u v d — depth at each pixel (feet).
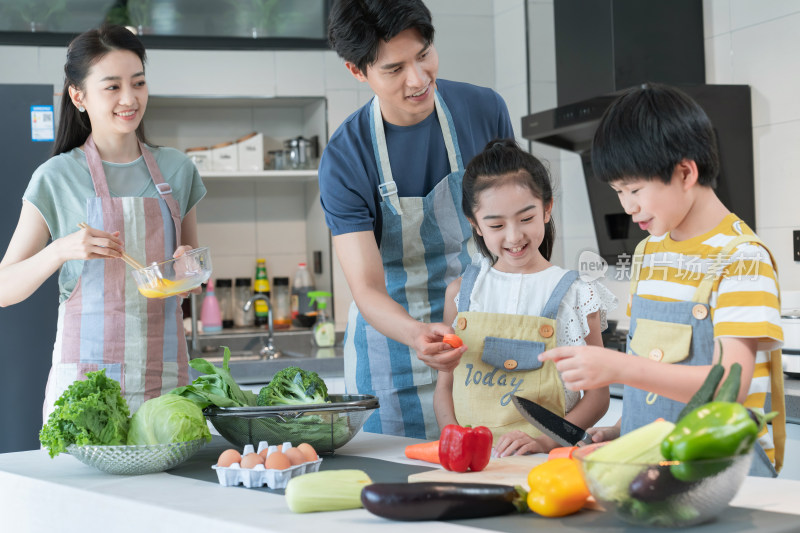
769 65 9.32
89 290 6.59
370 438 5.28
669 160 4.05
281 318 13.65
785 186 9.16
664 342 4.53
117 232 5.98
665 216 4.19
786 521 3.11
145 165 6.93
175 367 6.89
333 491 3.48
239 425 4.59
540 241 5.33
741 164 9.47
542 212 5.30
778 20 9.18
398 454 4.70
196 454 4.90
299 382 4.91
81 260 6.57
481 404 5.30
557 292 5.48
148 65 12.38
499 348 5.31
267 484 4.00
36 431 9.50
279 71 12.82
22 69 11.89
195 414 4.43
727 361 4.05
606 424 8.30
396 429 6.22
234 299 13.53
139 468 4.30
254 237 13.97
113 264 6.61
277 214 14.06
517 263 5.41
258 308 13.42
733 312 4.17
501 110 6.52
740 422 2.89
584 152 11.00
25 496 4.31
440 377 5.67
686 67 10.19
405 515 3.26
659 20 10.11
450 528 3.17
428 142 6.12
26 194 6.54
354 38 5.14
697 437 2.90
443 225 6.25
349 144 6.00
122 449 4.19
